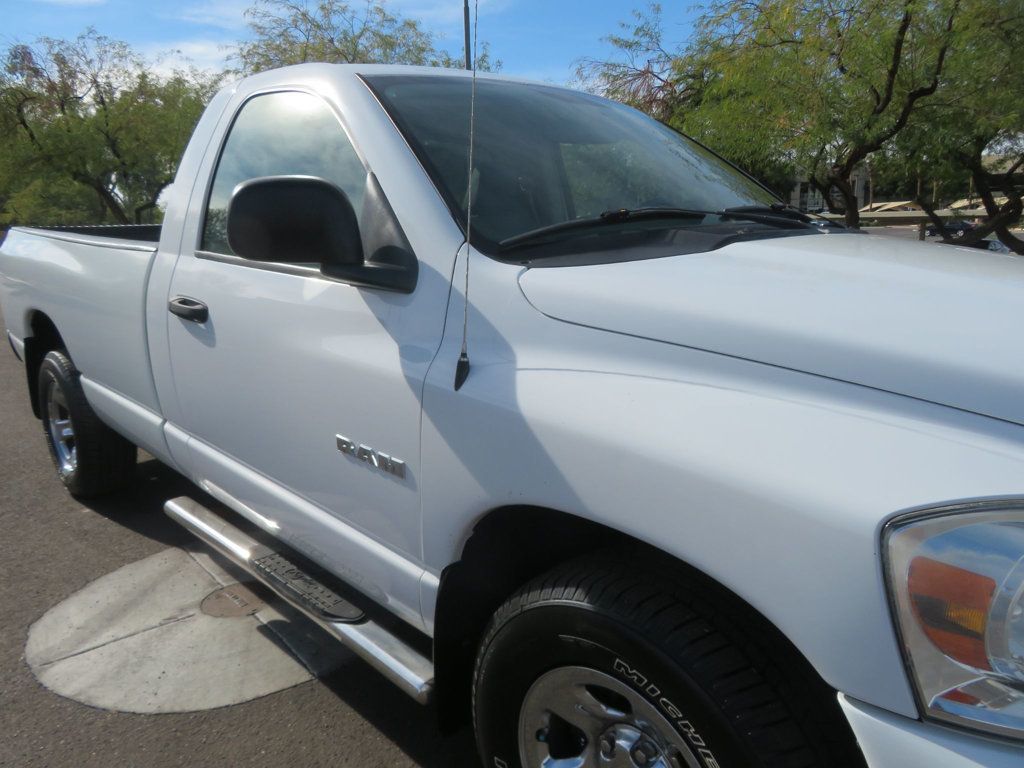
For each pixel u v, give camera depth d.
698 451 1.46
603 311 1.75
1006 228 11.48
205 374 2.76
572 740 1.80
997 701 1.19
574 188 2.42
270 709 2.69
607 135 2.77
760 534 1.37
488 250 2.03
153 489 4.54
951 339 1.43
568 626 1.65
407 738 2.56
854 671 1.29
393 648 2.16
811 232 2.38
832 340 1.49
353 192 2.34
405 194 2.17
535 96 2.82
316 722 2.63
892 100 9.62
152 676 2.85
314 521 2.41
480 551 1.97
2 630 3.14
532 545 2.01
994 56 9.21
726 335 1.59
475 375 1.86
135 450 4.18
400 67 2.72
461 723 2.12
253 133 2.80
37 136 21.36
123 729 2.58
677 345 1.64
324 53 18.58
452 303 1.99
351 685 2.82
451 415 1.87
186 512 3.09
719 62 10.30
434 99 2.49
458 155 2.28
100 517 4.17
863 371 1.44
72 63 21.58
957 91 9.67
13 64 21.34
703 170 2.89
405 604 2.14
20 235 4.49
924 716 1.24
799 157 10.02
